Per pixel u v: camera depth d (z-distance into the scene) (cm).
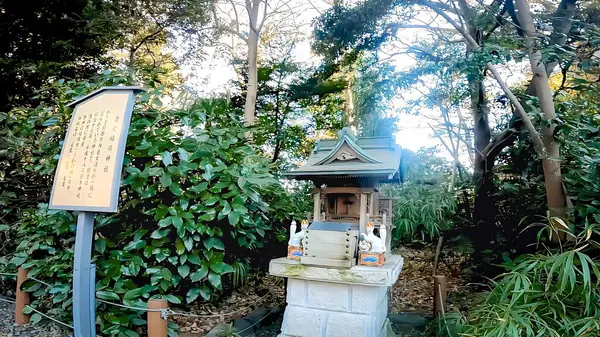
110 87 250
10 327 292
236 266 318
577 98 336
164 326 243
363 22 473
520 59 317
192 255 274
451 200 490
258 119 750
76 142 246
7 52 558
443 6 387
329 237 260
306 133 846
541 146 297
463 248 443
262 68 814
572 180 279
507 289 226
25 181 392
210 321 327
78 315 224
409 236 504
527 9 308
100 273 266
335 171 265
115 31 627
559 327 209
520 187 422
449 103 509
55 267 278
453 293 411
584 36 315
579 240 255
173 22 702
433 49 434
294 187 514
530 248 398
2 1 523
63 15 585
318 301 265
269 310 356
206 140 286
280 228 388
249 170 290
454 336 261
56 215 286
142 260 271
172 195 304
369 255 261
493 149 449
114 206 219
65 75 600
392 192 513
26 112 370
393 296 447
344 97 804
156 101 297
